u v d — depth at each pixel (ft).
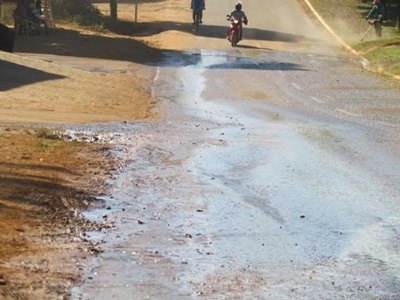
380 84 97.09
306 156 54.49
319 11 192.03
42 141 54.70
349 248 34.71
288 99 82.99
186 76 98.48
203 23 174.19
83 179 45.19
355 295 28.94
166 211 39.88
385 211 40.96
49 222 36.50
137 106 74.79
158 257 32.68
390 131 65.31
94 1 218.79
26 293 27.71
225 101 80.48
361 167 51.37
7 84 79.66
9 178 43.19
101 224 36.94
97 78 89.86
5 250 32.01
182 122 67.31
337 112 75.31
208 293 28.68
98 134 59.67
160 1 219.82
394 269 32.07
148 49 126.52
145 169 49.06
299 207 41.47
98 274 30.25
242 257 33.14
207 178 47.47
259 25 174.19
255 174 48.85
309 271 31.58
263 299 28.25
